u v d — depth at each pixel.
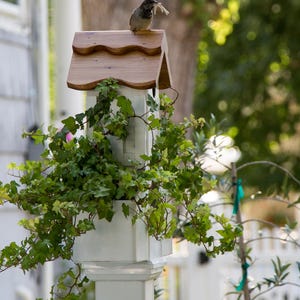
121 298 6.21
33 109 12.10
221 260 15.77
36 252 6.15
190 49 17.75
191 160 7.11
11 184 6.27
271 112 27.66
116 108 6.24
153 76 6.24
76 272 8.48
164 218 6.23
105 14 15.87
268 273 15.59
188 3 17.47
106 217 5.98
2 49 11.39
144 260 6.18
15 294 11.38
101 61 6.38
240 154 27.45
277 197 9.84
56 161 6.28
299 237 15.53
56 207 5.86
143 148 6.21
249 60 27.23
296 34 26.97
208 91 27.67
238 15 27.06
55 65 12.91
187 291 15.87
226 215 12.92
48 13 13.29
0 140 11.11
